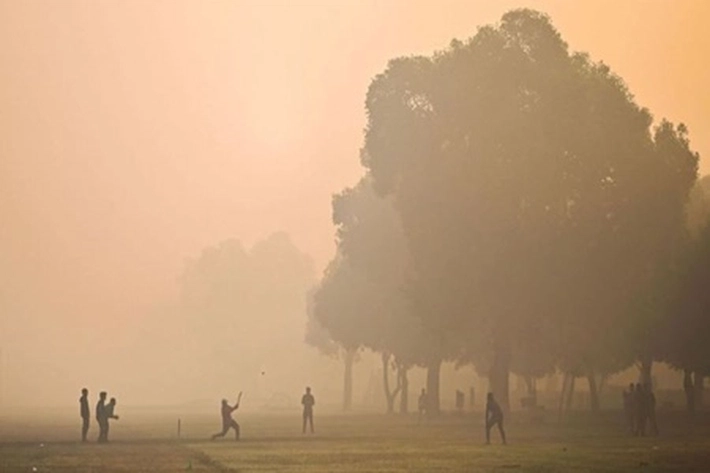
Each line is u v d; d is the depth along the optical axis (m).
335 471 48.94
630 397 82.94
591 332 112.31
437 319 106.00
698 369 114.75
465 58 105.38
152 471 49.94
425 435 83.88
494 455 59.03
